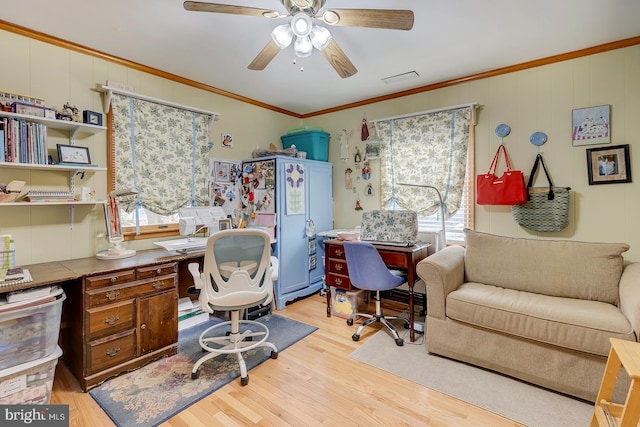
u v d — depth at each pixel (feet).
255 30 7.11
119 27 6.95
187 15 6.51
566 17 6.70
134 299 6.84
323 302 11.48
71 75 7.66
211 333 8.86
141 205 8.86
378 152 11.76
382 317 8.92
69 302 6.77
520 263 7.86
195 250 8.61
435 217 10.74
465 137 9.86
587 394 5.69
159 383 6.42
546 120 8.74
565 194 8.37
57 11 6.31
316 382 6.47
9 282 5.47
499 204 8.98
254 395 6.06
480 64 9.08
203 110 10.05
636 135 7.68
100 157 8.15
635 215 7.73
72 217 7.70
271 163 10.74
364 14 5.23
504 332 6.50
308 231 11.77
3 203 6.26
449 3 6.18
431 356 7.48
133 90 8.72
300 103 12.55
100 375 6.33
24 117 6.48
